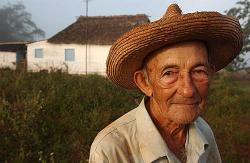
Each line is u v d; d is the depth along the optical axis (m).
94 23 27.34
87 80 10.15
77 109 7.30
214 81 15.52
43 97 7.36
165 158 1.54
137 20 26.86
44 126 6.15
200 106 1.48
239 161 6.59
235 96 12.22
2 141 5.44
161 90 1.46
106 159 1.46
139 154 1.53
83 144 5.97
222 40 1.54
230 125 8.56
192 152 1.67
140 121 1.56
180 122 1.47
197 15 1.32
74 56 25.91
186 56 1.41
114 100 8.49
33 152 5.37
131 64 1.57
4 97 7.11
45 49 26.42
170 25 1.32
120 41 1.47
